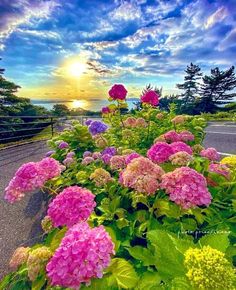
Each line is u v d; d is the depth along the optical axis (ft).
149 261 3.64
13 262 4.01
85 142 12.12
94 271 2.89
